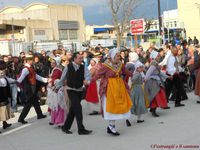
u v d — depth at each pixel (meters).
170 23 49.53
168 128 8.91
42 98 13.87
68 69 8.73
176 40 29.73
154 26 36.94
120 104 8.34
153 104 10.34
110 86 8.32
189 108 11.41
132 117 10.59
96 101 11.14
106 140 8.16
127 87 8.68
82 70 8.79
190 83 14.79
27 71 10.66
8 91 9.81
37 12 76.25
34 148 7.96
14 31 64.25
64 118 9.46
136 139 8.07
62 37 76.56
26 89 10.78
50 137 8.85
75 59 8.73
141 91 9.70
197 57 14.30
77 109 8.84
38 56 14.14
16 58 13.88
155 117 10.34
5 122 10.19
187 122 9.44
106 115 8.40
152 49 15.61
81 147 7.75
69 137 8.70
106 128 9.37
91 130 9.18
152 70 10.27
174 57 11.93
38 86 11.12
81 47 36.66
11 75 13.46
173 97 12.42
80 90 8.88
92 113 11.37
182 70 13.84
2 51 31.98
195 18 51.97
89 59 13.30
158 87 10.32
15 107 12.80
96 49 15.55
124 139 8.15
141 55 14.95
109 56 8.47
